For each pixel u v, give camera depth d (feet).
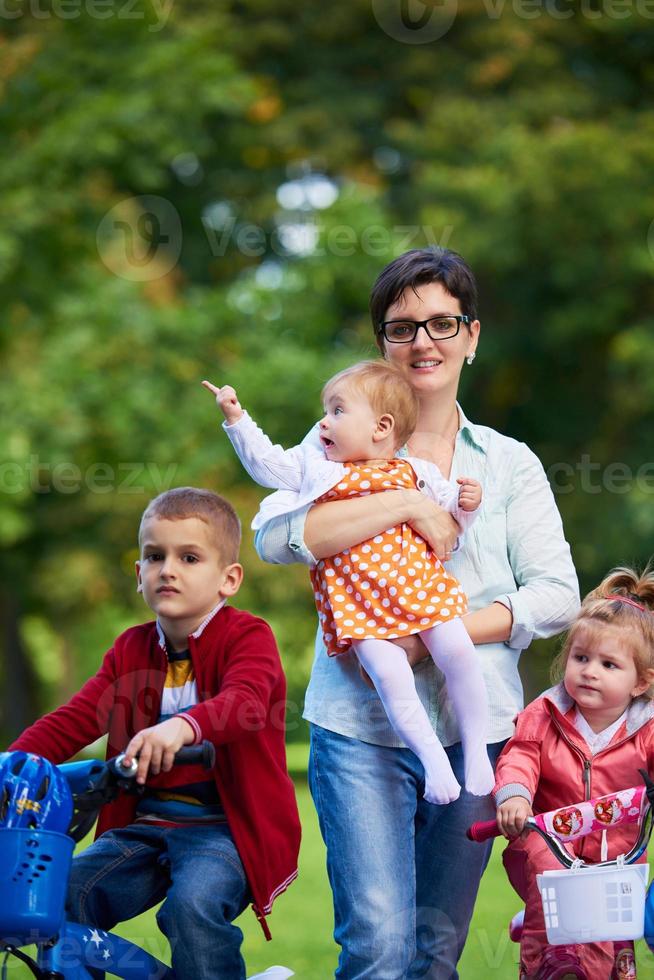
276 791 26.61
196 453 117.29
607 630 28.25
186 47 127.34
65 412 115.14
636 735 28.48
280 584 119.44
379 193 135.64
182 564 26.99
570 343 144.66
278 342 123.03
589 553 130.11
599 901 24.57
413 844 27.40
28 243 119.03
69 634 172.45
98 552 127.85
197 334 122.42
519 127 138.82
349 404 28.73
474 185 132.46
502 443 29.68
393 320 29.37
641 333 134.51
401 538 27.91
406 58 148.56
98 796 23.54
